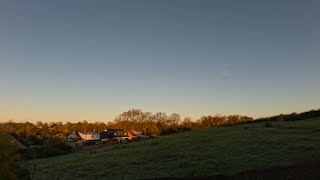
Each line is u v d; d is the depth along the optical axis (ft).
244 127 319.47
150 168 169.99
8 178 75.51
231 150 197.77
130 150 236.84
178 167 166.50
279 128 281.74
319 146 182.50
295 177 99.60
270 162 155.74
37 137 413.80
